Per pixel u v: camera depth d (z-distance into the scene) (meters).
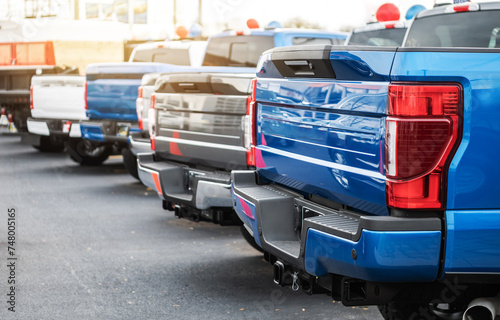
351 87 3.67
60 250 6.93
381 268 3.34
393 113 3.35
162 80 7.10
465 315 3.71
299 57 3.99
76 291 5.54
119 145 11.67
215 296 5.43
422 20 5.75
